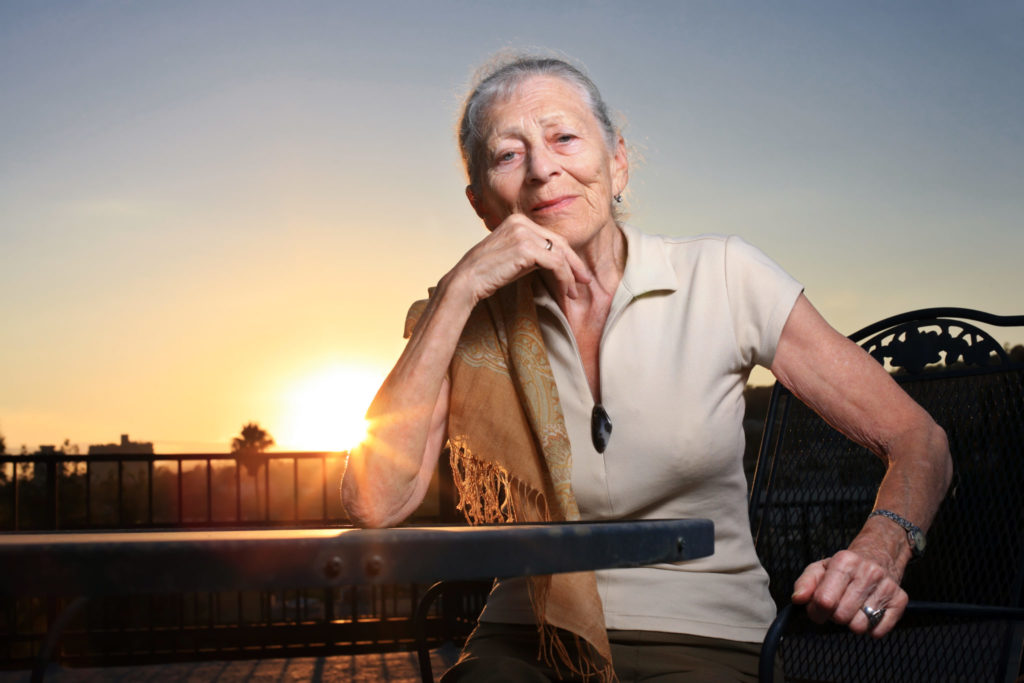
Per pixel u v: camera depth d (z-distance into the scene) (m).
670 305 1.55
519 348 1.57
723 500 1.55
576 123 1.58
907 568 1.41
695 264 1.57
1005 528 1.62
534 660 1.51
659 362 1.52
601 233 1.61
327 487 5.54
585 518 1.58
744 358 1.56
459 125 1.80
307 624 5.43
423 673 1.63
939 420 1.78
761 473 1.91
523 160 1.61
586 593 1.42
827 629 1.75
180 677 4.91
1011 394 1.69
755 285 1.54
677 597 1.49
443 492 4.79
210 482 5.48
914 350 1.88
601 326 1.61
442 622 5.41
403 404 1.49
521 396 1.57
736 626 1.49
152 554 0.75
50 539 0.91
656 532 0.99
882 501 1.39
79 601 1.37
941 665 1.62
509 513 1.60
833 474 1.86
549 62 1.67
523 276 1.62
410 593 5.50
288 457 5.55
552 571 0.88
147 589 0.75
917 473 1.42
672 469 1.52
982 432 1.71
